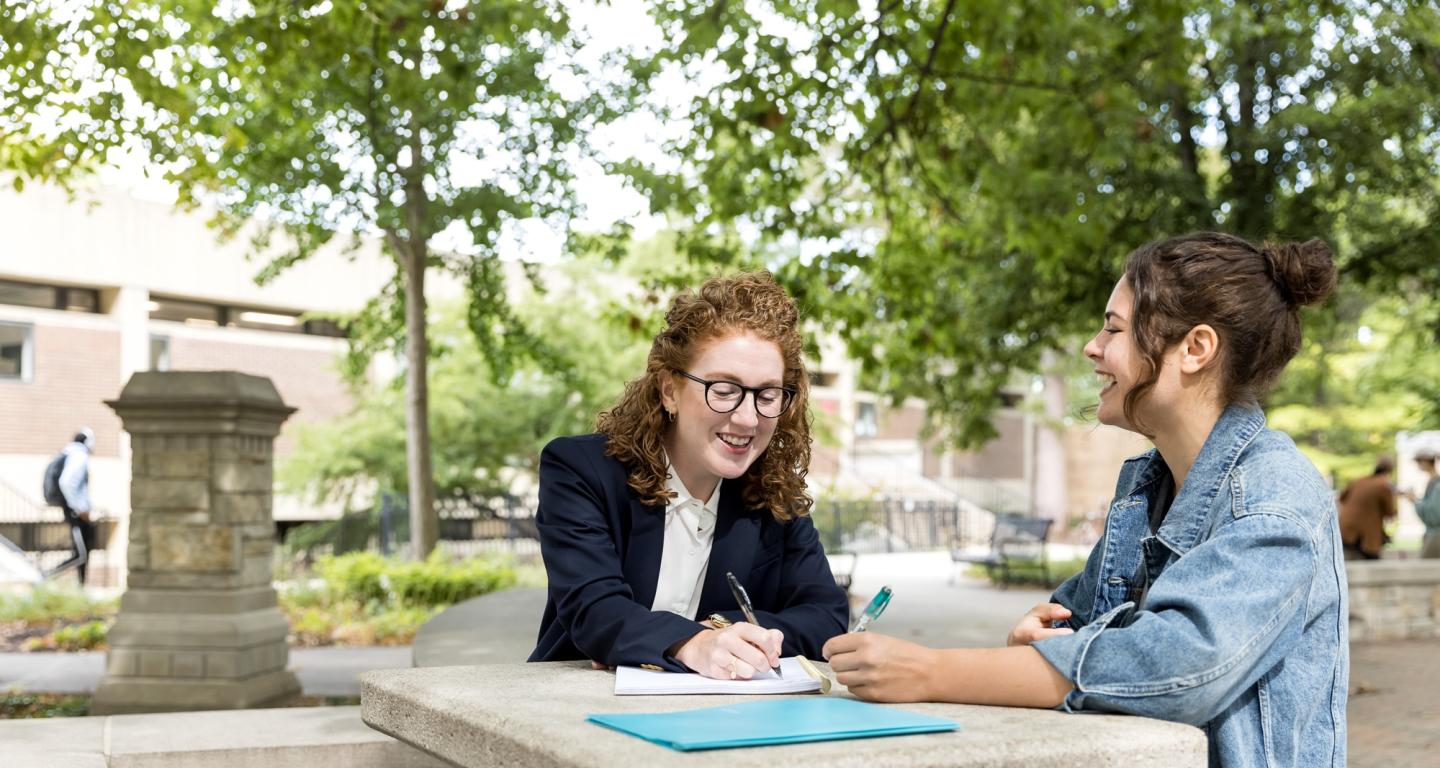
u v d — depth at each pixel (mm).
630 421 2445
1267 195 14719
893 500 28891
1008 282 15648
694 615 2520
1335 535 1737
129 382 6918
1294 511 1640
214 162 11227
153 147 8094
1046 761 1385
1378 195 15594
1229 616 1557
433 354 16203
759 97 9250
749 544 2531
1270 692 1686
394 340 15438
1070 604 2160
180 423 6887
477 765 1573
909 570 19812
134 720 3666
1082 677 1593
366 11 7961
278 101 9164
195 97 9727
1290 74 14680
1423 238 15055
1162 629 1568
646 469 2428
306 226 13016
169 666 6766
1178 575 1641
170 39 7656
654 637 2055
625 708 1653
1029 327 16406
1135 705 1565
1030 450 39719
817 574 2602
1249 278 1780
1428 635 11688
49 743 3287
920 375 17375
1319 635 1722
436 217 12625
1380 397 27547
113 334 24469
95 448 23969
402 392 21750
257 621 7043
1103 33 9688
